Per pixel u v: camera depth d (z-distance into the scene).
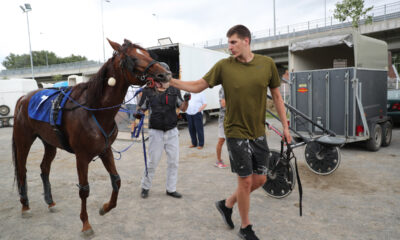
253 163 2.57
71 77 14.68
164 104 3.57
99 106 2.62
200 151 6.69
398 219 3.01
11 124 13.70
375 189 3.90
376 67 7.38
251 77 2.31
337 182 4.23
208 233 2.79
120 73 2.53
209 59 11.08
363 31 22.44
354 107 5.77
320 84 6.21
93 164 5.51
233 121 2.43
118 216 3.21
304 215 3.15
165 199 3.70
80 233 2.84
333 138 4.06
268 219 3.06
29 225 3.04
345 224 2.92
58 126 2.75
